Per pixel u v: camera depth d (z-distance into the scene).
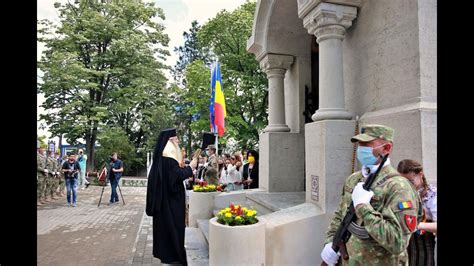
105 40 25.33
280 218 4.05
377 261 2.26
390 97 3.78
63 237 7.45
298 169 6.68
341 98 4.28
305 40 6.70
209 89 21.06
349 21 4.30
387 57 3.83
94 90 24.81
